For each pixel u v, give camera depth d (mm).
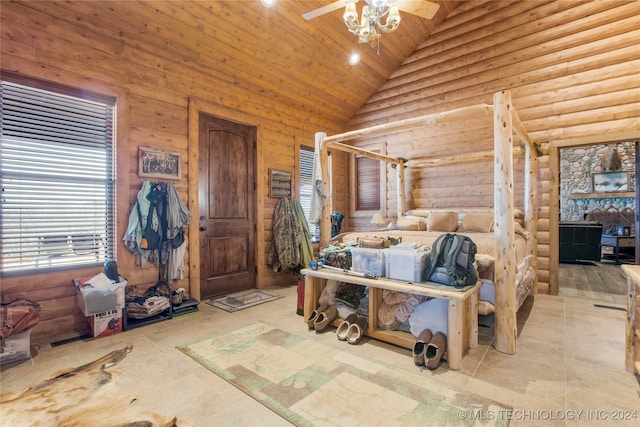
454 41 5078
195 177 3857
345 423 1620
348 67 5098
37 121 2805
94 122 3133
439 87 5258
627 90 3789
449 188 5188
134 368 2209
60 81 2867
